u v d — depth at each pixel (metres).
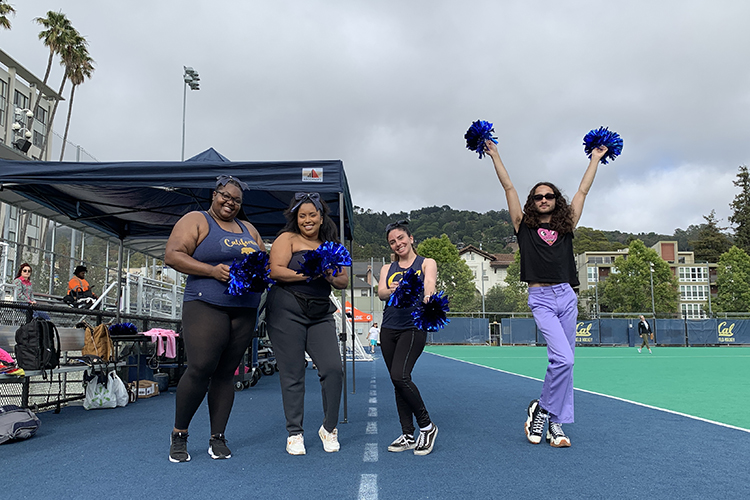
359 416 6.50
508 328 41.75
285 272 4.27
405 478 3.54
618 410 6.88
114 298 15.37
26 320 6.76
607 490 3.27
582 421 5.98
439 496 3.13
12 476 3.62
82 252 14.95
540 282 4.63
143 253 12.79
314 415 6.57
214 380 4.21
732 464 3.95
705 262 92.94
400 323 4.46
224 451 4.16
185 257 3.92
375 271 89.31
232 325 4.12
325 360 4.39
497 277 94.25
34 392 7.72
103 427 5.75
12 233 12.45
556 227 4.60
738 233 91.94
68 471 3.75
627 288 67.56
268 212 10.12
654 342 41.84
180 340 10.44
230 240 4.14
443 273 63.06
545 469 3.79
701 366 16.89
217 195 4.20
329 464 3.95
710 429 5.48
